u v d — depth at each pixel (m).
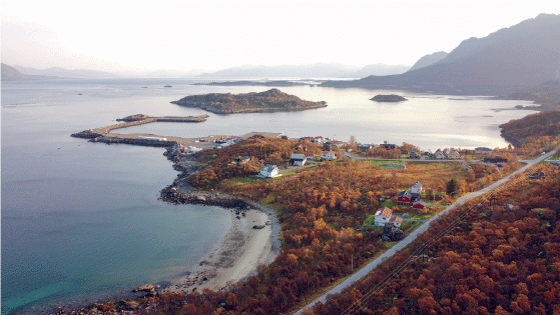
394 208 97.88
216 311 62.84
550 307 53.16
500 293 58.22
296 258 77.00
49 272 80.75
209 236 96.62
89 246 92.00
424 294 59.44
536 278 58.31
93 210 115.44
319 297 64.75
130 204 120.38
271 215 108.44
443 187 111.81
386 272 67.75
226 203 118.62
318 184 123.56
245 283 72.75
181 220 107.19
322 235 87.69
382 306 59.53
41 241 94.81
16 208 117.12
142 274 79.62
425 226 87.44
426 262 69.62
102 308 68.19
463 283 60.47
